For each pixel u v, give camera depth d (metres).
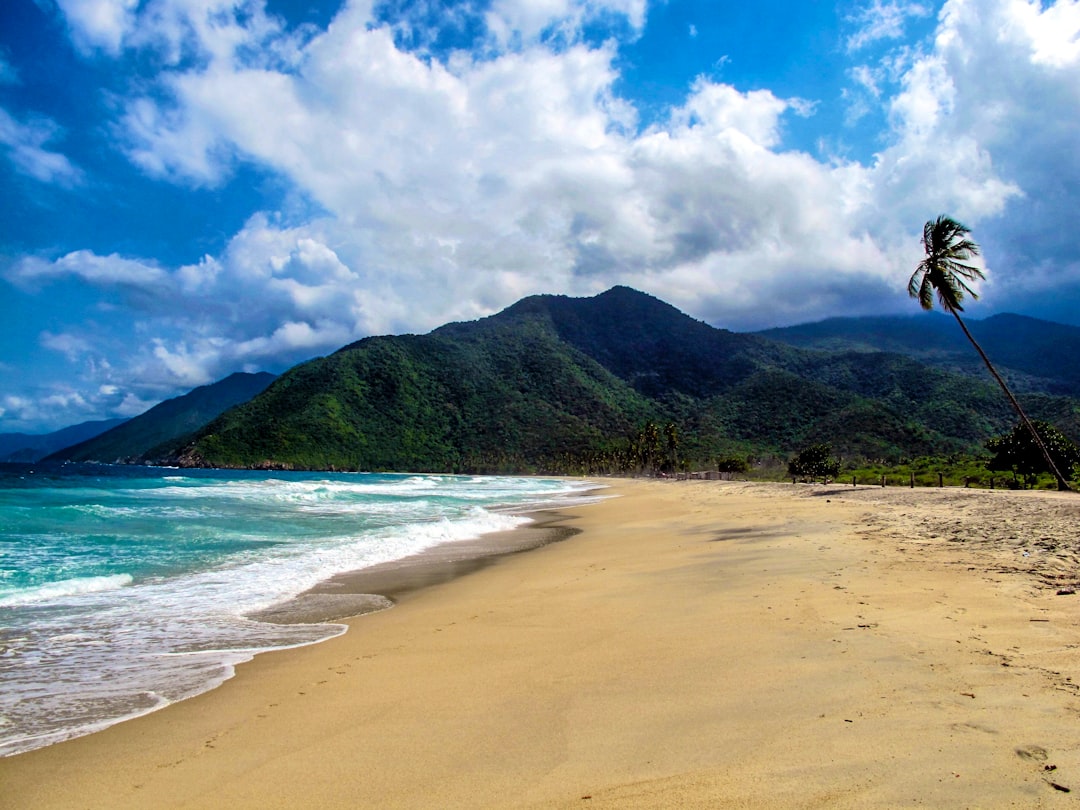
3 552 13.95
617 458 136.62
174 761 4.46
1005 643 5.68
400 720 5.02
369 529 20.72
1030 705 4.30
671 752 4.06
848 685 4.96
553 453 156.00
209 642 7.88
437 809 3.57
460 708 5.20
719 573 10.75
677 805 3.38
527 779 3.87
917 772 3.52
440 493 49.78
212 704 5.64
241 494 35.75
